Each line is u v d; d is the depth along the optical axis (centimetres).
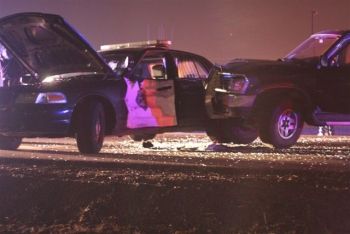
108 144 1377
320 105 1098
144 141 1361
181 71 1177
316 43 1187
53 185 748
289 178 730
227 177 747
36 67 1098
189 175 770
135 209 666
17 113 1022
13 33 1041
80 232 625
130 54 1126
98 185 729
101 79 1055
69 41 1029
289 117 1094
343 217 594
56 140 1636
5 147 1166
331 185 697
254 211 620
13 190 751
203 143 1358
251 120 1080
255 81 1062
